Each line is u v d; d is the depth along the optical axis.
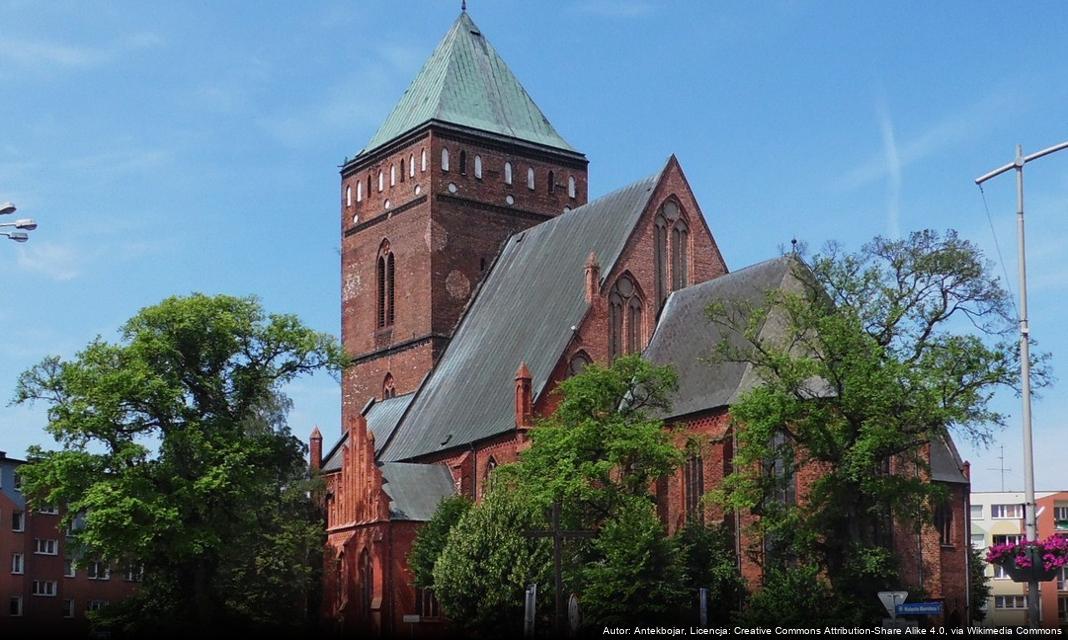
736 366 89.38
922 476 86.38
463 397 107.06
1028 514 48.50
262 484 89.94
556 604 70.25
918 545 87.00
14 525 129.75
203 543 85.12
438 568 84.69
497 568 81.44
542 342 101.94
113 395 85.75
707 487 87.12
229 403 91.62
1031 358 70.38
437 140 117.81
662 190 104.06
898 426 70.38
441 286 116.44
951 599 95.69
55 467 84.81
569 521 80.69
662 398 85.00
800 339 74.56
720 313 80.19
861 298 73.00
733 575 79.19
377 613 96.75
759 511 75.19
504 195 120.38
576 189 124.44
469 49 124.69
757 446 72.81
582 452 80.38
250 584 95.25
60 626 128.12
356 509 101.44
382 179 123.00
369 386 122.12
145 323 90.12
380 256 122.94
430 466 103.62
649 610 74.69
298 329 92.75
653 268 102.62
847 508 72.81
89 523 83.12
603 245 104.50
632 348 101.25
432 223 116.62
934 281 73.12
